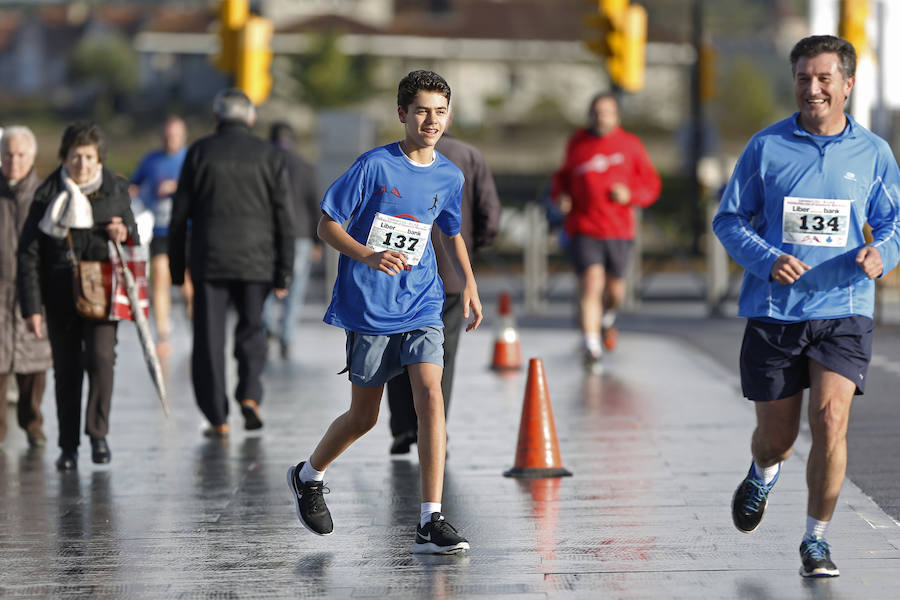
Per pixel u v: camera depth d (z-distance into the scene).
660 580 15.84
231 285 26.73
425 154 17.20
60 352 23.70
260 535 18.58
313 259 41.69
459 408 29.98
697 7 88.06
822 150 16.16
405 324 17.08
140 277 23.52
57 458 24.73
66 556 17.55
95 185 23.20
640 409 29.41
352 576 16.31
